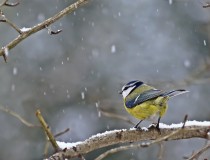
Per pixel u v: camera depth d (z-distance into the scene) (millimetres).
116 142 5578
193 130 5406
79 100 15859
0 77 16406
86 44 16953
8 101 16078
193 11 16641
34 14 17047
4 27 16734
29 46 16953
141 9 17516
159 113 7004
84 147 5340
